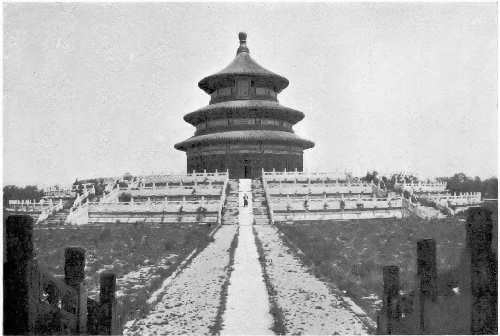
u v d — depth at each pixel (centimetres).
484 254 1351
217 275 2828
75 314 1532
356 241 4134
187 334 1811
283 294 2378
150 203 6034
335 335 1792
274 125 9581
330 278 2691
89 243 4212
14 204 5997
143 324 1942
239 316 2020
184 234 4697
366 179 7819
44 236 4575
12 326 1348
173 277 2806
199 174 7519
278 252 3612
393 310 1498
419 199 6819
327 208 6147
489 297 1339
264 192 6812
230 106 9269
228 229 5097
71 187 7438
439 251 3481
